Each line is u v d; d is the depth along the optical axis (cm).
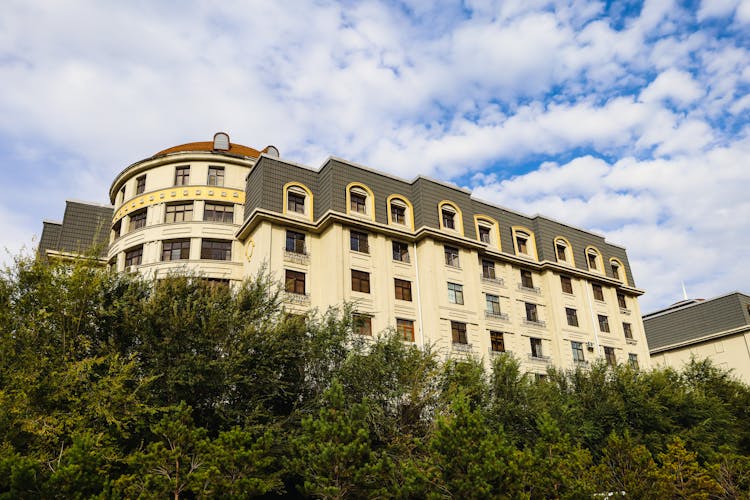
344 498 1861
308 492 1812
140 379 2016
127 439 2034
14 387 1844
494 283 4197
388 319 3544
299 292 3450
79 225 4206
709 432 3184
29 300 2059
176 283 2392
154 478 1602
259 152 4412
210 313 2273
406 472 1803
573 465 2058
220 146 4209
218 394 2206
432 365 2580
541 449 2059
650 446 2991
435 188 4088
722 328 5734
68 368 1956
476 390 2628
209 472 1577
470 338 3759
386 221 3819
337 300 3356
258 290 2572
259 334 2336
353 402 2355
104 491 1450
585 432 2941
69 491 1439
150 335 2203
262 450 1716
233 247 3716
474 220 4250
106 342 2203
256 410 2166
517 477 1783
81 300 2150
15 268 2098
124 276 2398
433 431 2144
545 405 2797
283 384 2341
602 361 3747
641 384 3266
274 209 3559
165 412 2023
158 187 3903
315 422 1888
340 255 3494
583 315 4616
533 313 4394
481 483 1720
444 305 3722
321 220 3591
